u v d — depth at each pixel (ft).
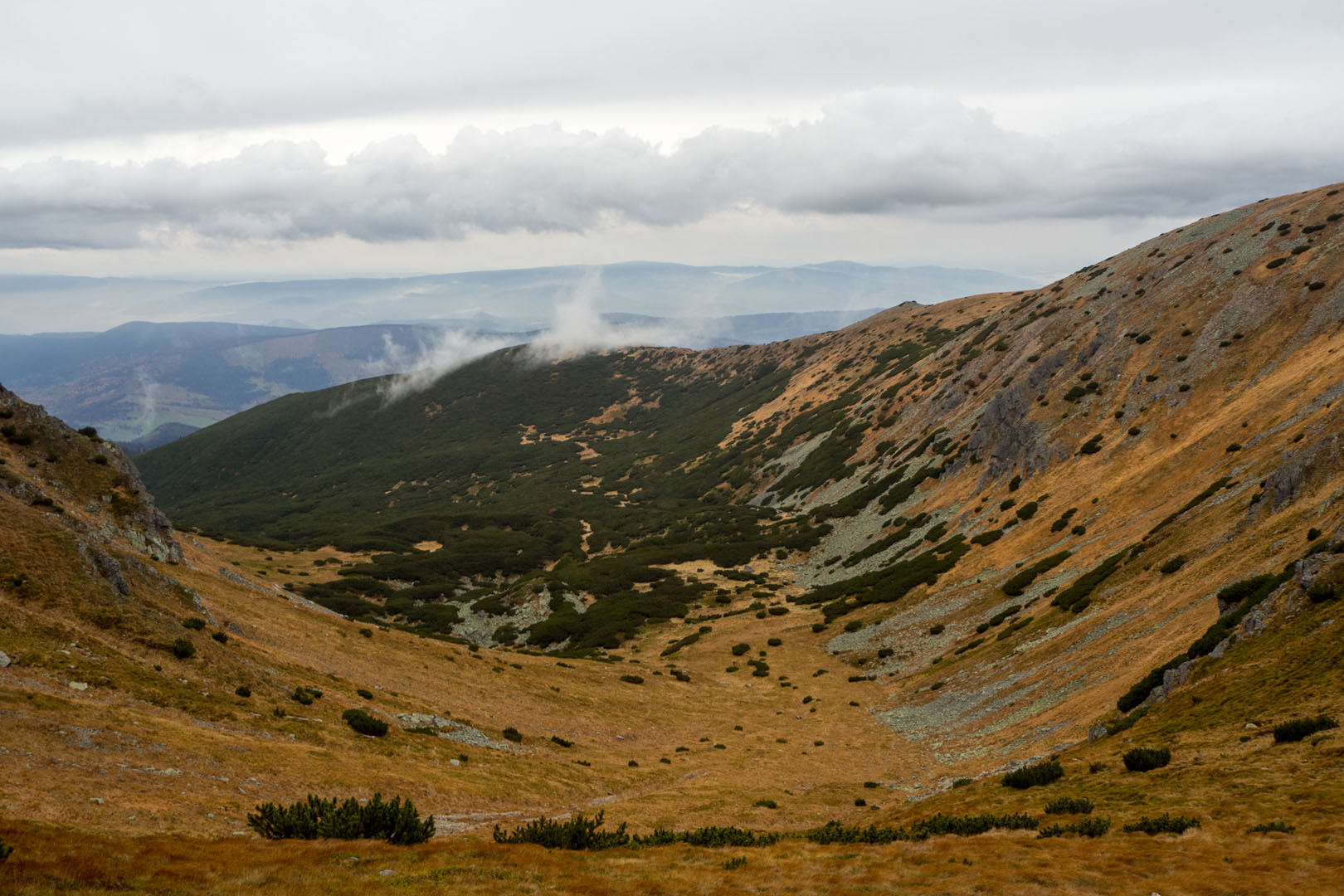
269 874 56.29
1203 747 89.86
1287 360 283.38
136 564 148.56
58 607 118.52
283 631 176.24
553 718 180.14
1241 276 350.43
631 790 138.21
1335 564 110.22
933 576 300.61
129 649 119.14
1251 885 53.11
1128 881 57.52
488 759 135.85
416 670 183.62
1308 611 107.14
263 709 121.19
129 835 64.28
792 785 144.05
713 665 276.62
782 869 68.44
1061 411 354.95
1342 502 134.31
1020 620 220.23
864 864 69.05
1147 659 141.28
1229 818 68.33
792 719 206.28
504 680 198.08
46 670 101.30
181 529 499.10
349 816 72.54
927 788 135.54
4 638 103.60
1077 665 166.30
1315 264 320.09
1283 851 58.08
